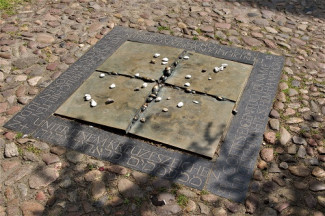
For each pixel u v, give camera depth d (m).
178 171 2.89
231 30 4.87
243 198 2.70
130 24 4.96
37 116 3.41
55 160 3.00
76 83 3.82
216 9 5.40
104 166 2.95
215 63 4.10
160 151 3.05
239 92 3.65
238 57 4.24
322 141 3.18
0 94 3.69
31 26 4.84
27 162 2.98
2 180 2.84
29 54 4.29
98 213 2.61
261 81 3.85
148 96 3.59
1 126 3.31
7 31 4.70
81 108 3.47
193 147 3.05
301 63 4.23
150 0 5.61
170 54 4.25
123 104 3.50
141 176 2.87
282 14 5.33
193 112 3.40
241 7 5.49
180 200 2.69
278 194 2.74
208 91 3.65
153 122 3.30
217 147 3.08
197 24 4.99
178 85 3.73
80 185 2.81
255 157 3.01
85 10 5.28
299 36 4.78
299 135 3.24
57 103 3.55
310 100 3.66
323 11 5.43
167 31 4.81
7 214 2.60
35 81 3.87
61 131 3.25
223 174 2.87
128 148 3.08
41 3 5.42
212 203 2.68
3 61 4.15
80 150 3.08
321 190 2.76
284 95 3.71
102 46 4.45
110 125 3.26
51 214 2.61
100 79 3.86
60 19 5.03
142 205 2.66
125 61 4.13
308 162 2.99
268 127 3.31
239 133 3.22
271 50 4.45
